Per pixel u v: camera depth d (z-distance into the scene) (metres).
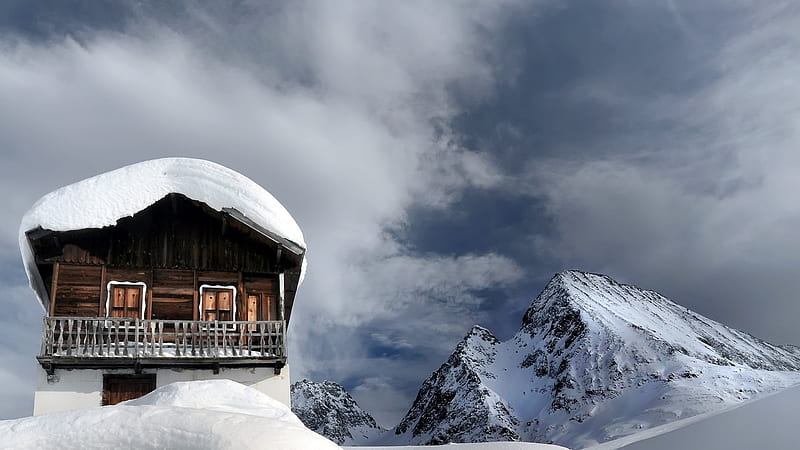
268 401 10.30
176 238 21.38
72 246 20.38
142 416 6.44
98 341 19.34
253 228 21.00
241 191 21.11
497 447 15.73
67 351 18.70
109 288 20.33
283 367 20.41
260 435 6.09
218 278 21.28
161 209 21.52
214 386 10.30
